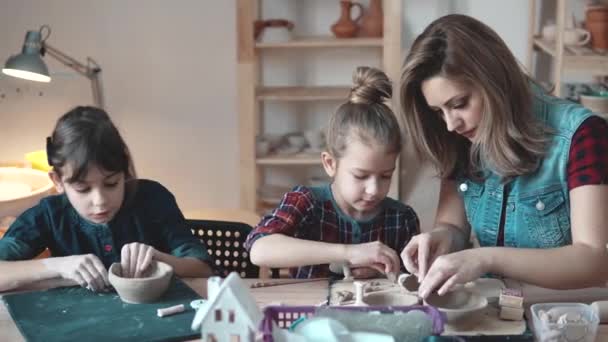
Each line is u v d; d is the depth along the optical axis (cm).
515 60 142
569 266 131
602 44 271
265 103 316
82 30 302
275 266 149
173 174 319
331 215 165
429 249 142
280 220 158
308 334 103
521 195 151
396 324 107
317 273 163
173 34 304
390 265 139
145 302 134
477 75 135
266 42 282
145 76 308
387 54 277
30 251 162
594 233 135
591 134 141
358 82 158
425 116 155
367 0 305
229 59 306
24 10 299
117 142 157
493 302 131
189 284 148
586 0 294
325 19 306
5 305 134
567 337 114
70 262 142
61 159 152
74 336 120
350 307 110
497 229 157
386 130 151
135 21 302
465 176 161
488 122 139
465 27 138
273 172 321
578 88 287
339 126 154
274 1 305
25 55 233
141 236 170
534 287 142
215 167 318
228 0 301
